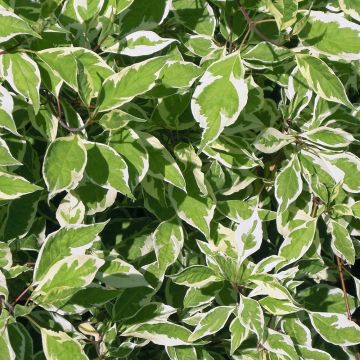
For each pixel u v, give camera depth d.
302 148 1.05
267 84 1.15
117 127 0.92
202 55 1.05
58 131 0.99
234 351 1.03
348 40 0.98
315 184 1.05
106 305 1.04
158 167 0.98
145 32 0.98
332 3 1.06
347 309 1.10
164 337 1.02
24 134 1.00
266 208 1.12
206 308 1.12
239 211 1.07
